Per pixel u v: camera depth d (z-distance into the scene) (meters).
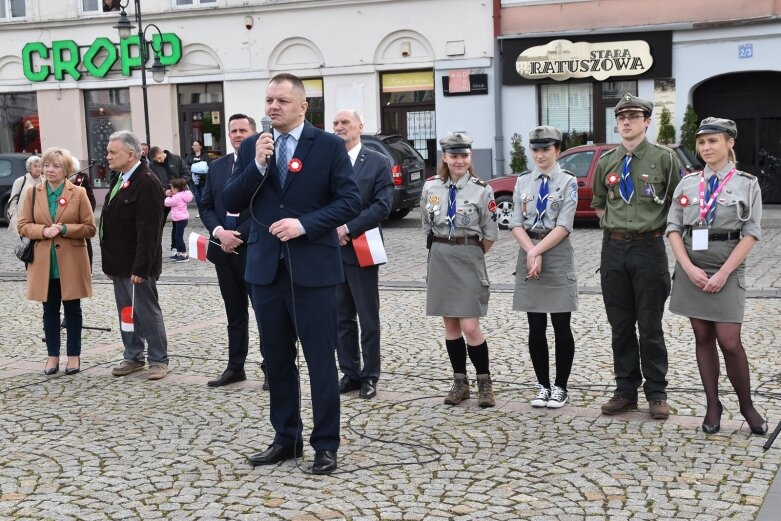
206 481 4.79
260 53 23.19
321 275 4.81
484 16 21.17
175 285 12.05
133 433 5.66
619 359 5.83
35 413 6.16
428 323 8.99
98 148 25.17
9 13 25.36
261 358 7.66
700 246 5.27
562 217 5.81
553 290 5.90
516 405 6.11
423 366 7.27
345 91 22.67
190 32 23.70
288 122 4.79
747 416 5.38
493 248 14.70
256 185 4.80
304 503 4.45
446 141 5.97
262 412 6.07
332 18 22.48
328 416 4.88
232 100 23.61
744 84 19.91
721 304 5.26
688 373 6.78
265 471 4.93
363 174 6.31
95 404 6.36
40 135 25.52
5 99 25.77
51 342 7.30
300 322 4.85
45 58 25.05
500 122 21.33
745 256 5.20
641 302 5.67
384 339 8.31
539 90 21.14
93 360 7.76
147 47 23.88
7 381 7.07
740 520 4.13
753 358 7.12
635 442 5.26
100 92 24.92
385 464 5.00
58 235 7.14
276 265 4.82
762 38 19.12
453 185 6.01
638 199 5.60
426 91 22.22
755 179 5.23
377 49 22.23
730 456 4.98
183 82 23.95
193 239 6.59
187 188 14.74
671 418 5.71
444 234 6.02
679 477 4.68
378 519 4.23
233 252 6.50
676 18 19.80
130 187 6.97
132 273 6.90
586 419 5.74
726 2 19.36
